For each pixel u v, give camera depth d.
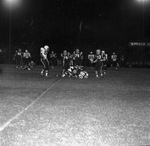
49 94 13.39
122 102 11.55
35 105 10.48
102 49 46.50
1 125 7.52
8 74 24.98
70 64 23.86
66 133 6.88
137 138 6.54
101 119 8.40
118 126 7.61
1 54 46.69
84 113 9.20
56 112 9.27
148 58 45.72
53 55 36.91
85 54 44.84
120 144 6.11
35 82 18.69
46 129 7.20
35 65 42.38
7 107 10.05
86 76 22.73
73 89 15.41
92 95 13.34
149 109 10.13
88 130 7.17
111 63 41.97
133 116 8.91
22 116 8.61
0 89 15.02
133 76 25.81
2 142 6.14
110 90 15.35
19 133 6.81
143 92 14.82
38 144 6.05
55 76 23.67
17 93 13.59
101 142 6.23
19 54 33.25
